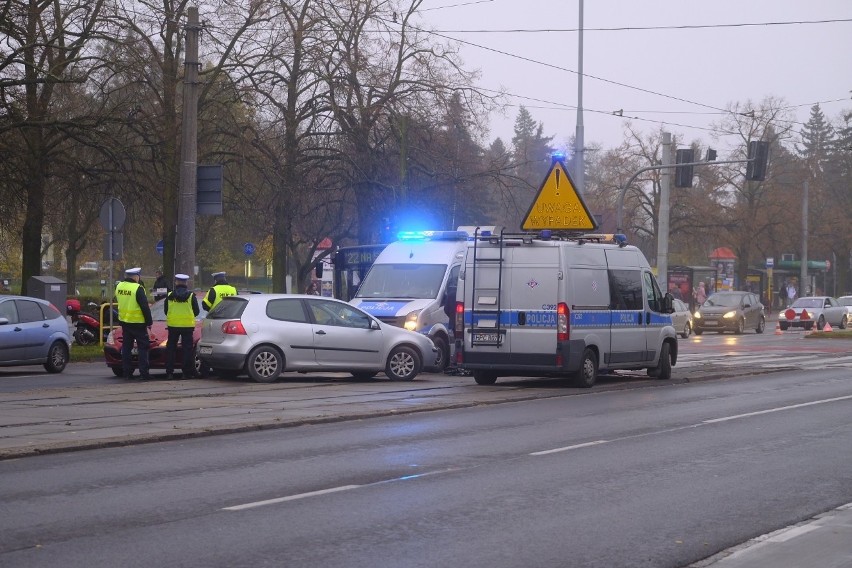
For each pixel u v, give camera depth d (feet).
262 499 36.14
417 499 36.47
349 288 131.85
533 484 39.70
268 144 146.41
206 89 137.08
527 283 77.51
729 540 31.04
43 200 131.13
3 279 273.75
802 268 262.47
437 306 93.91
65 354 91.97
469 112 160.15
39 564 27.09
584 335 78.43
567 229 87.86
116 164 125.90
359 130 152.56
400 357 84.23
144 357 81.76
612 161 263.49
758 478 41.57
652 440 52.19
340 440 51.16
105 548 28.89
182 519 32.81
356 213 168.45
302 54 143.95
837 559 28.94
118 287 82.12
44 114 123.54
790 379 91.09
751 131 266.98
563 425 57.77
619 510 35.14
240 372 84.33
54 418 57.21
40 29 119.75
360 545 29.63
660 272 161.27
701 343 159.94
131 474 41.01
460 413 63.52
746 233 274.36
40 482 39.09
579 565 27.94
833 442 51.98
